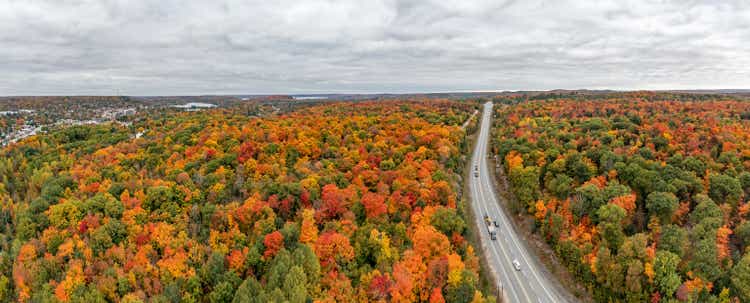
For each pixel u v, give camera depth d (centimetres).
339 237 7188
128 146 15450
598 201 8206
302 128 15862
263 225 8088
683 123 14200
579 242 7662
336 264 7006
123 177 11575
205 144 13725
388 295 6372
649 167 9794
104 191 10106
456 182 11000
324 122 17362
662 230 7500
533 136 13625
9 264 7925
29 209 9294
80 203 9006
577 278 7244
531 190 9500
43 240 8125
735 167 9838
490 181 12100
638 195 9106
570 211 8469
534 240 8588
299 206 9044
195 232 8388
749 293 5838
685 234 7056
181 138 15500
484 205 10375
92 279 6969
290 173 10994
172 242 7700
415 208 8494
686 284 6238
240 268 7200
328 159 12206
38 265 7250
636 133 13475
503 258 8000
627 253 6644
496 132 17425
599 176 9775
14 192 12775
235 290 6719
